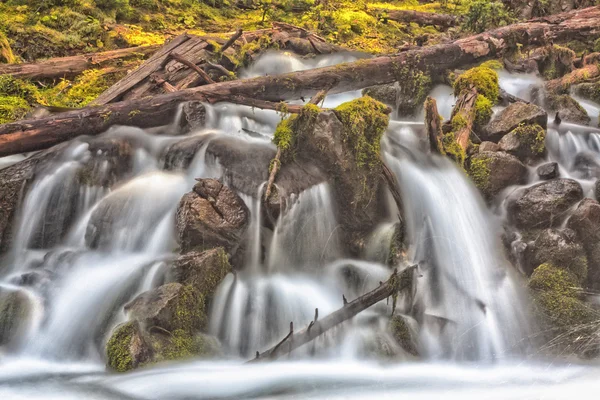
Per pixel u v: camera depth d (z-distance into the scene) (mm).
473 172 7758
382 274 6633
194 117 7863
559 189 7199
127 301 5883
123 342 5234
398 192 6988
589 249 6715
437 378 5242
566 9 14469
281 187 6641
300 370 5328
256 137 7887
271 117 8688
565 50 11453
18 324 5777
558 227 7082
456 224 7168
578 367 5574
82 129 7469
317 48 11430
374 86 9938
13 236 6844
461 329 6055
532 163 8094
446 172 7551
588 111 10211
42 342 5719
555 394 4840
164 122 7938
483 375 5371
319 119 6891
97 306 5891
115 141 7426
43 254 6836
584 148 8688
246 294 6129
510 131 8219
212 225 6164
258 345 5891
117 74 10219
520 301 6305
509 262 6934
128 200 6805
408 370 5453
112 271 6223
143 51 11023
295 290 6359
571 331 6000
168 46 10039
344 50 11523
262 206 6559
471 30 13164
